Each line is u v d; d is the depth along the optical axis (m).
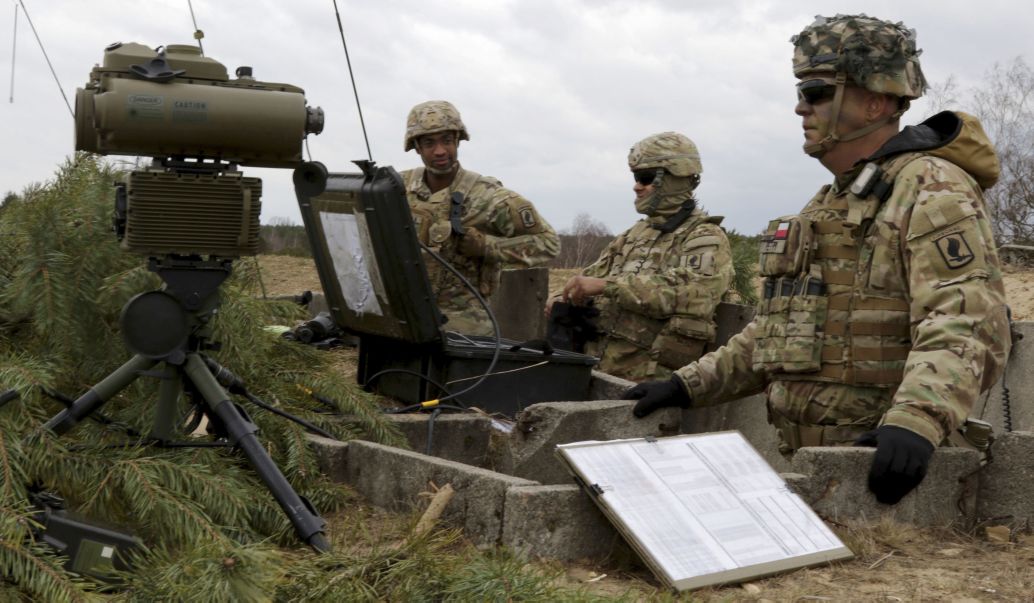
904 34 3.99
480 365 5.07
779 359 3.99
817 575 3.26
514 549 3.25
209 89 3.09
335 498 3.81
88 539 2.89
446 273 6.29
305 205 5.17
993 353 3.56
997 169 3.90
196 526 3.12
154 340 3.18
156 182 3.11
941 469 3.83
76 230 3.90
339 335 6.62
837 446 3.85
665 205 6.61
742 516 3.38
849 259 3.88
